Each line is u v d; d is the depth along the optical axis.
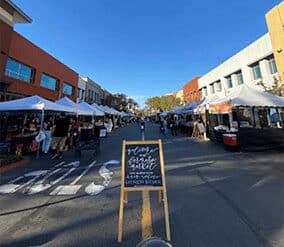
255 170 5.96
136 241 2.62
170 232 2.80
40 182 5.09
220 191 4.34
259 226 2.91
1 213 3.44
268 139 8.96
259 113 13.62
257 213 3.30
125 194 3.71
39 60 17.92
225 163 6.92
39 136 8.09
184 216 3.26
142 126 19.58
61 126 8.54
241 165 6.59
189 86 33.94
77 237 2.72
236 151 8.99
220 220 3.11
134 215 3.33
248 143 8.86
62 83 22.75
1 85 12.95
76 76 26.86
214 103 10.66
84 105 14.79
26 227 2.98
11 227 2.99
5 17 13.62
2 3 13.36
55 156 8.41
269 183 4.77
